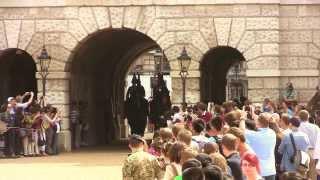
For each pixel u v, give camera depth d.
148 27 38.88
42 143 36.69
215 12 38.69
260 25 38.56
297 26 38.91
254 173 15.77
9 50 39.75
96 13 39.06
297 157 19.02
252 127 18.17
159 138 17.88
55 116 37.47
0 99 41.94
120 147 43.16
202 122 17.78
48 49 39.22
